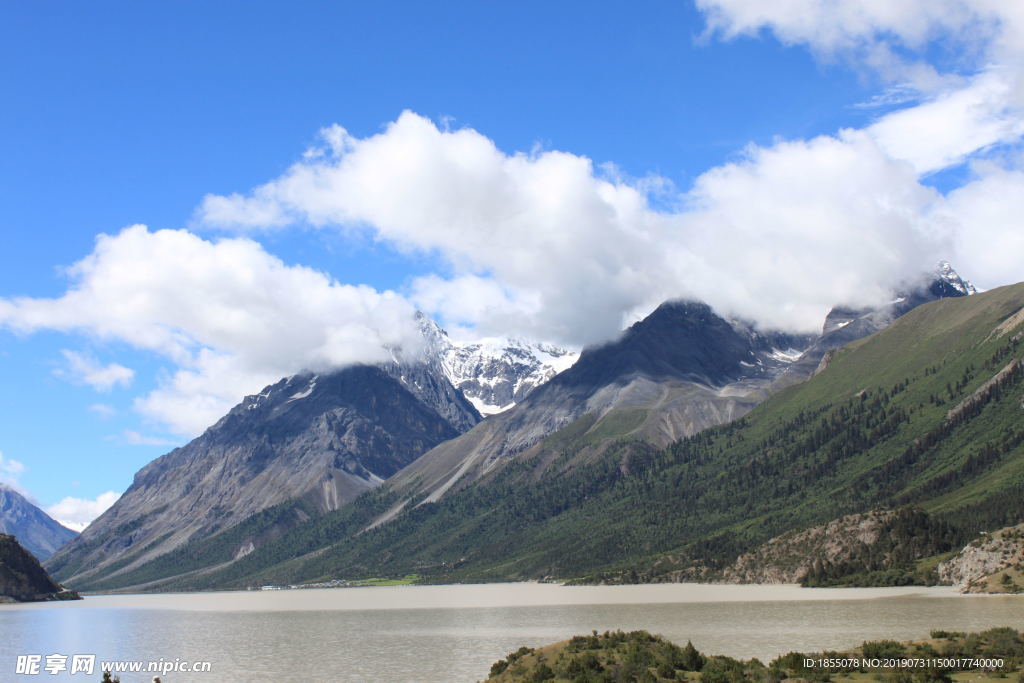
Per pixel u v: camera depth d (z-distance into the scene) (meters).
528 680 151.38
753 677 144.25
